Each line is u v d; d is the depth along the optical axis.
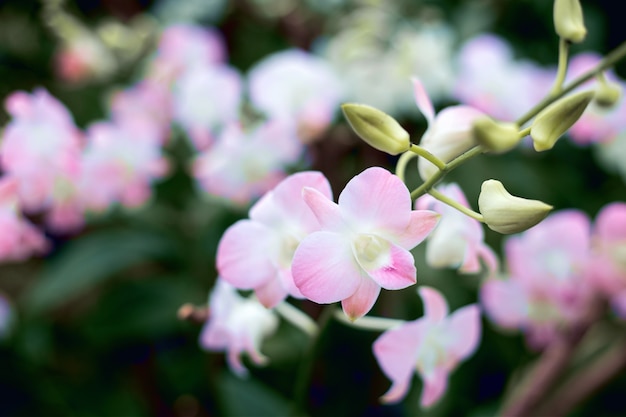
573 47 1.00
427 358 0.52
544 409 0.73
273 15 1.00
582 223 0.67
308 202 0.43
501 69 0.85
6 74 1.12
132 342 0.93
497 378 0.84
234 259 0.47
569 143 0.93
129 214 0.90
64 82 1.04
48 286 0.87
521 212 0.42
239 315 0.55
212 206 0.87
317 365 0.83
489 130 0.41
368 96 0.87
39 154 0.66
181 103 0.79
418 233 0.43
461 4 1.03
